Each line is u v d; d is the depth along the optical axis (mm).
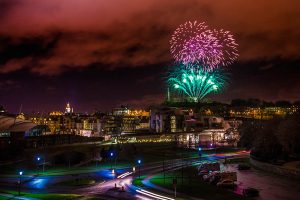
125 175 137000
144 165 163375
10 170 149250
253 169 143375
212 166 136125
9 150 167125
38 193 107312
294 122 150375
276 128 165125
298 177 119438
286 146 151000
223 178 111688
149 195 98000
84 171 148375
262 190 103062
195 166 156750
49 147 168625
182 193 99750
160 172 142500
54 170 152125
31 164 159125
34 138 195625
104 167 158875
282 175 127812
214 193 98938
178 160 177250
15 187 118000
